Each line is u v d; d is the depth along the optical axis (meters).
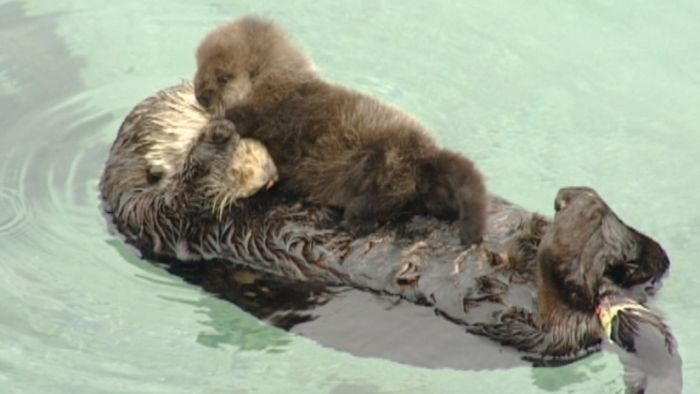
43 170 19.56
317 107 16.00
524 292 14.52
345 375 15.64
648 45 23.28
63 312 16.95
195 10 24.50
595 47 23.19
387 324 15.27
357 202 15.42
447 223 15.32
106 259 17.66
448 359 14.91
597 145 20.62
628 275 15.45
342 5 24.50
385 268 15.21
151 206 17.02
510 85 22.08
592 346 14.73
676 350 14.66
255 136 16.14
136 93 21.73
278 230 15.88
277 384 15.74
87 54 22.98
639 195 19.44
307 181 15.84
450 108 21.41
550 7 24.45
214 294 16.69
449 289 14.81
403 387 15.44
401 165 15.28
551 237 14.27
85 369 16.05
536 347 14.50
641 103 21.70
